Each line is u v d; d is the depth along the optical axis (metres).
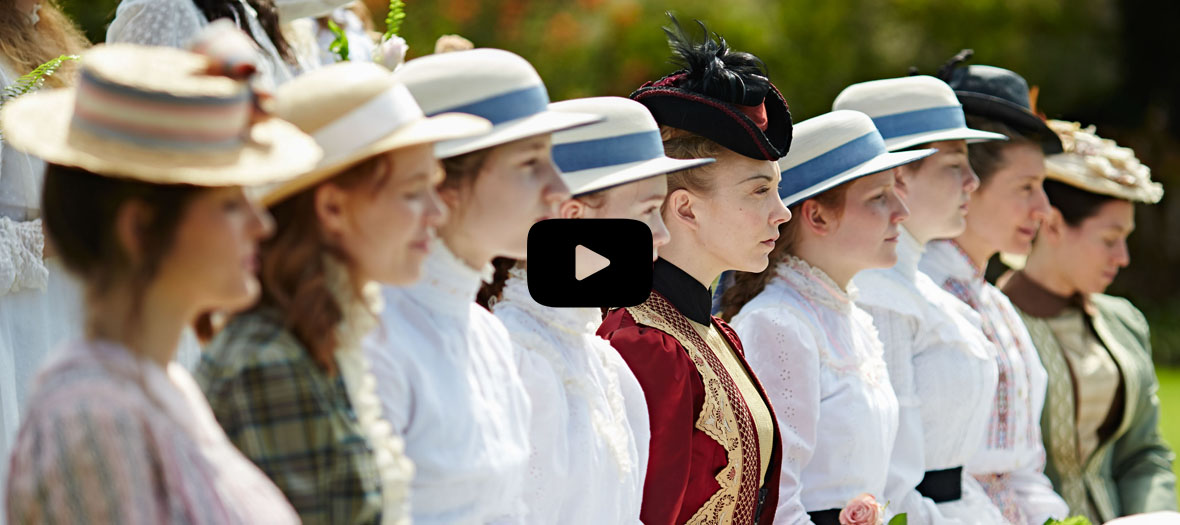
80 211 6.93
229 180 6.95
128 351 7.07
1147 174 22.80
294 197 8.60
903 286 17.78
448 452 9.78
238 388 8.21
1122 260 22.61
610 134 12.80
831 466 15.46
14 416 13.31
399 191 8.80
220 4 15.41
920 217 18.14
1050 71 64.69
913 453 17.27
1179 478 36.16
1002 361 19.31
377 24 45.72
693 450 13.65
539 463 11.45
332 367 8.54
